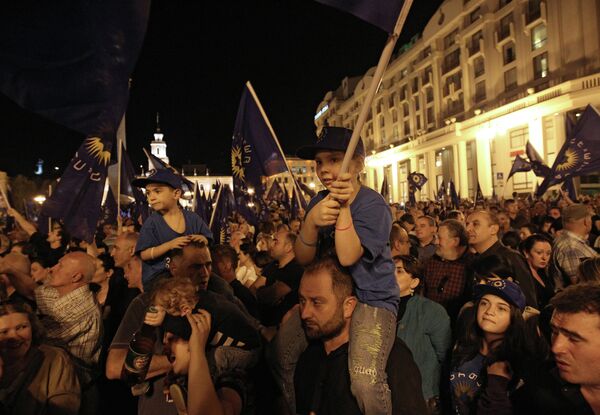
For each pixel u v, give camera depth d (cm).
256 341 239
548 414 205
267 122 695
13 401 277
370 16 180
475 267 347
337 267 211
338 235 195
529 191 3669
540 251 489
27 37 226
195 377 197
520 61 3884
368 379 196
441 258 472
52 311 347
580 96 3130
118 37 228
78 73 230
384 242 208
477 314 288
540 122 3512
